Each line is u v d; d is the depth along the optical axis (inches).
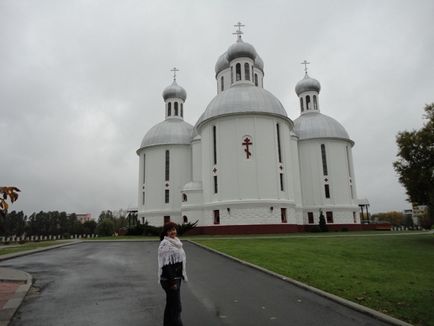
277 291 394.6
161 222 1939.0
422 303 326.3
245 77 1770.4
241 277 484.4
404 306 317.7
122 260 701.9
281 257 659.4
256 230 1466.5
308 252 732.0
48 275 518.9
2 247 1041.5
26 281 458.9
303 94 2231.8
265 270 520.1
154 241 1298.0
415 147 1019.9
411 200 1066.1
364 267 540.1
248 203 1486.2
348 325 275.4
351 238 1109.7
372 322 282.4
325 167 2015.3
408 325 265.4
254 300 353.7
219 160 1579.7
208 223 1579.7
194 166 1898.4
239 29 1822.1
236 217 1491.1
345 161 2039.9
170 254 252.5
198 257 717.3
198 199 1676.9
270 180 1536.7
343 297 353.7
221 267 577.9
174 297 248.8
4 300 353.7
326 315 301.4
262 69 2132.1
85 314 310.2
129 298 369.4
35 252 887.7
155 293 393.4
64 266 618.2
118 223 3676.2
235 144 1560.0
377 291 375.2
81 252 882.8
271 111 1606.8
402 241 982.4
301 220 1855.3
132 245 1107.3
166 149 2026.3
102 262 672.4
